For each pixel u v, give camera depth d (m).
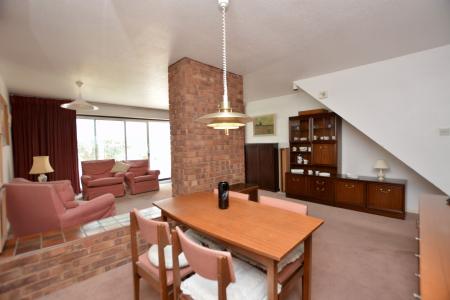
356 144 4.15
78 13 1.77
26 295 1.69
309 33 2.20
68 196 2.85
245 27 2.05
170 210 1.81
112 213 2.89
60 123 5.02
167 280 1.34
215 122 1.72
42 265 1.76
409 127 2.88
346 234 2.82
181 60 2.79
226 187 1.85
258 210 1.79
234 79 3.42
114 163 5.54
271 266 1.13
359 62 3.07
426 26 2.12
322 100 3.60
